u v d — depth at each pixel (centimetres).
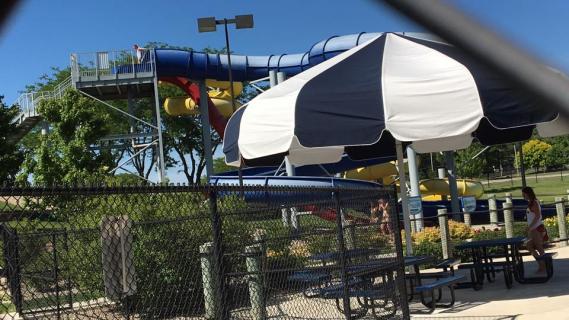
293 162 1262
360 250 757
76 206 591
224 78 3556
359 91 903
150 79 3312
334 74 942
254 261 667
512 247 1109
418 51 937
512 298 946
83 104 2762
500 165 8694
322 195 816
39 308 649
